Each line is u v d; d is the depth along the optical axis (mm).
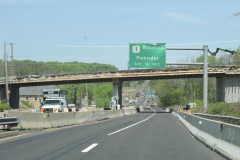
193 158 12766
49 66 154000
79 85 156750
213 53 37875
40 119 28219
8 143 17016
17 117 24391
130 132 24703
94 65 169250
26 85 88312
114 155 13258
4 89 84875
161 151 14586
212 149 15039
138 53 42219
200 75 78688
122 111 71938
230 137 13266
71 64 164125
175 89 166250
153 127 31062
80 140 18656
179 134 23703
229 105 54812
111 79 84375
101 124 36031
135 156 13070
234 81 69688
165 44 41875
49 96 62281
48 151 14188
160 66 41938
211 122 17281
